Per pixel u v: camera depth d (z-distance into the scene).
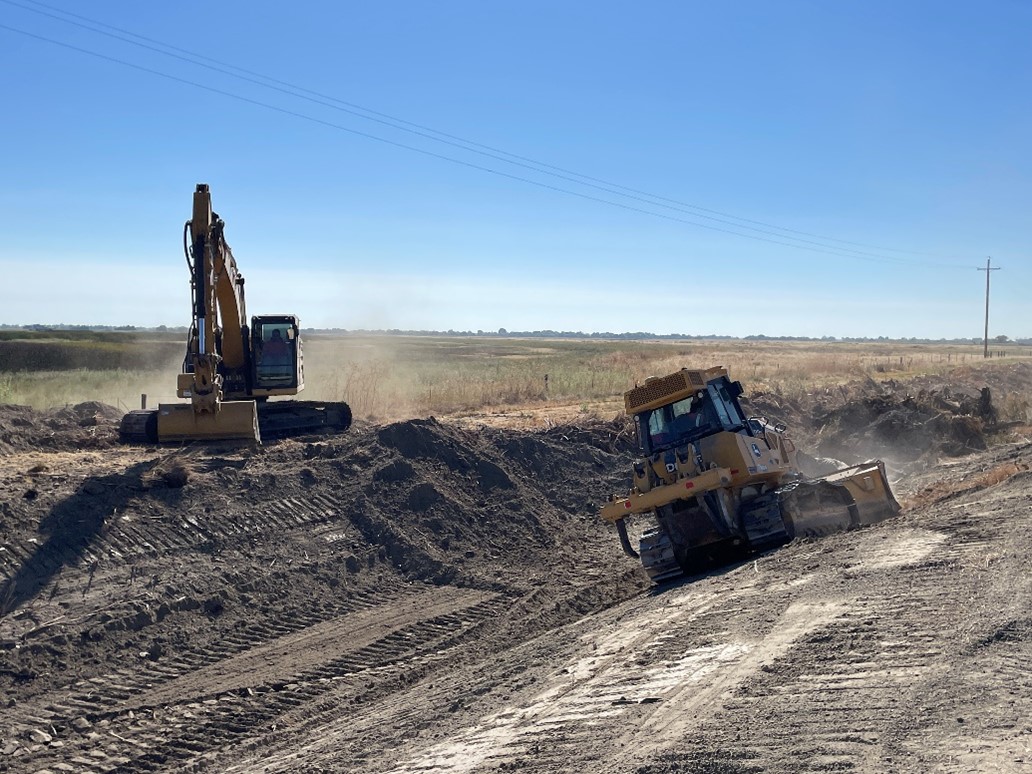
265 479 20.30
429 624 16.14
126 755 11.50
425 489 21.16
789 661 8.70
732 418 16.62
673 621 11.51
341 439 24.47
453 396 38.97
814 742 6.77
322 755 10.09
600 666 10.27
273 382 27.47
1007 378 56.38
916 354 99.94
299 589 17.12
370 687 13.29
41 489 17.70
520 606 16.62
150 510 17.94
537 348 122.31
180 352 67.75
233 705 12.89
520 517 21.72
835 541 14.28
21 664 13.25
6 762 11.21
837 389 41.38
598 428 28.50
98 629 14.27
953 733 6.58
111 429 26.22
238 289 26.50
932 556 11.85
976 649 8.18
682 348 124.44
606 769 6.98
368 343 117.25
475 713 9.86
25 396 34.88
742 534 16.11
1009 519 13.37
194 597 15.76
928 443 27.59
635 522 22.95
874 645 8.71
